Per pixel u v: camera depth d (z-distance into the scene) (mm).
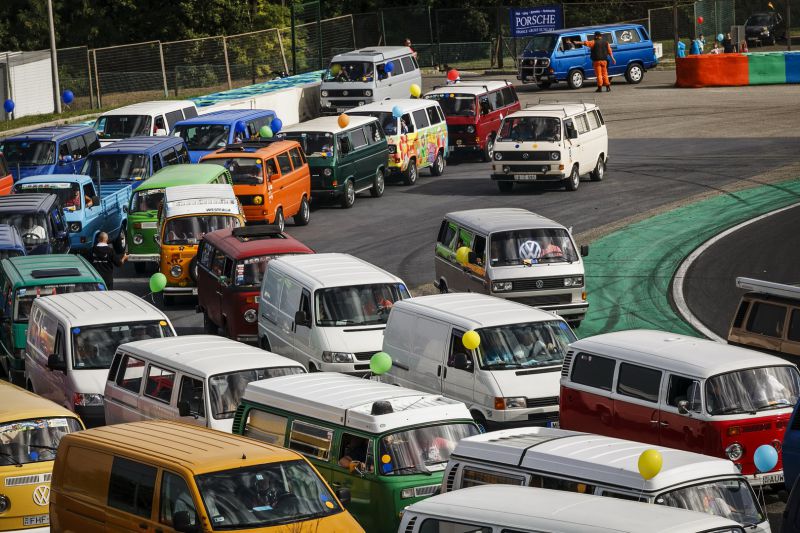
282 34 176000
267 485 33969
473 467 36156
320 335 58844
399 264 84375
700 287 75500
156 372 49156
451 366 51469
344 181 101438
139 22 192750
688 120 128250
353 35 179875
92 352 55750
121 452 35656
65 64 151875
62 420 43562
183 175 86625
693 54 162500
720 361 44125
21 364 63531
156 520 33906
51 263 68188
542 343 51750
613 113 135000
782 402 43719
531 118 101812
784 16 196375
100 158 95562
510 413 49469
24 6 195000
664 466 33188
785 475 41562
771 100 135625
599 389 46531
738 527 27766
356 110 110875
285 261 64562
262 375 47625
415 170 111688
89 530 36125
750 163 107562
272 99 135875
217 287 70062
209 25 192125
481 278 68000
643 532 26953
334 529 33531
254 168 90125
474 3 197250
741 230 86812
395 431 39250
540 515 28641
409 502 38500
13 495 41625
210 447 35500
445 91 120750
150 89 155375
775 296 51344
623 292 75625
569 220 93250
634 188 102125
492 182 110062
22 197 83250
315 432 40812
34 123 133625
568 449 35156
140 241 85000
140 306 58938
